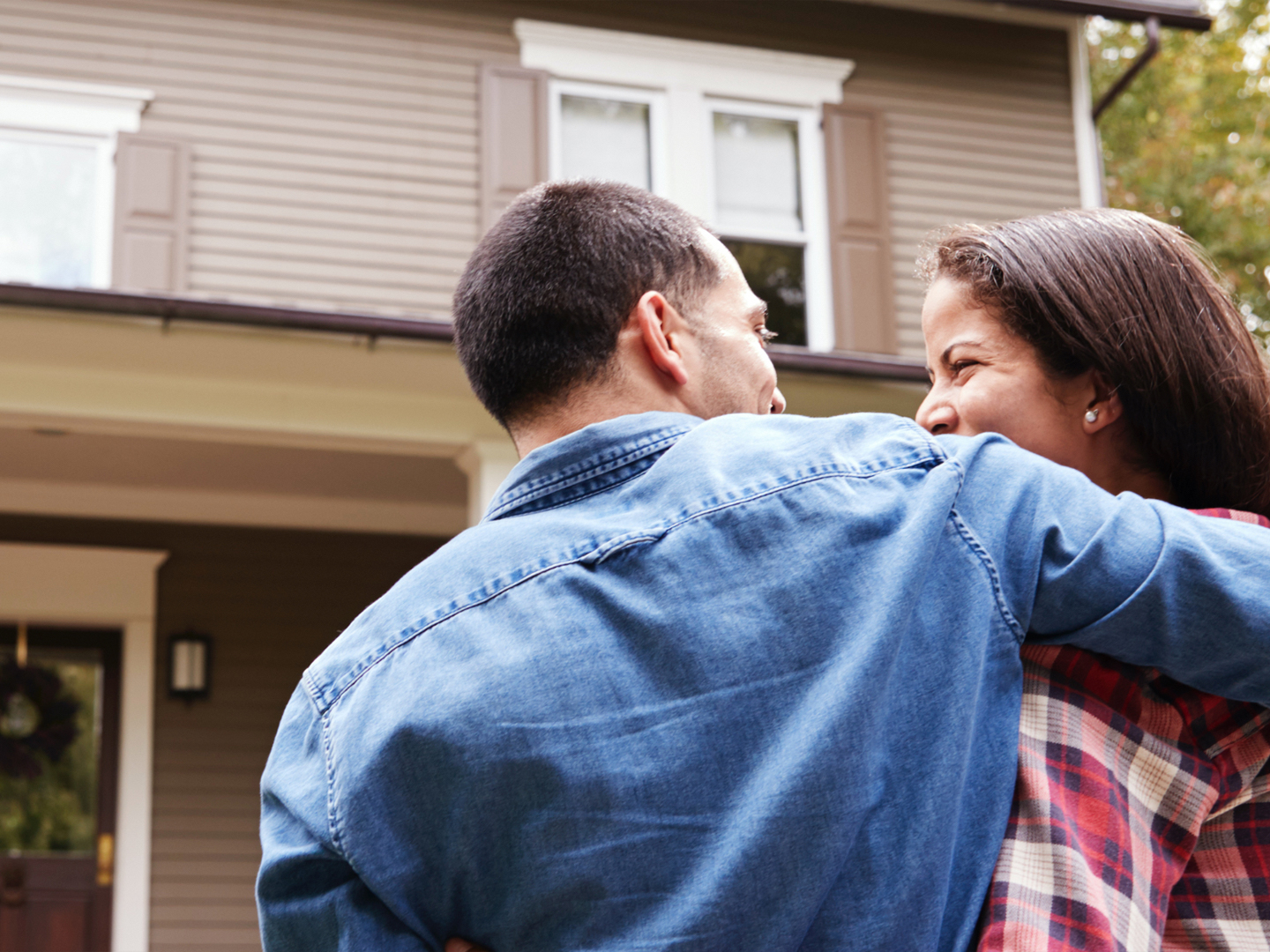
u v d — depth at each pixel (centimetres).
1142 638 84
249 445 636
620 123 747
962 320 112
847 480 86
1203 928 87
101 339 505
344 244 675
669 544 84
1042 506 87
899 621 80
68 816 675
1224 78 1407
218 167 666
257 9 690
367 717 83
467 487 712
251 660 705
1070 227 111
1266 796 90
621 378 100
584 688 80
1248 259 1362
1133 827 83
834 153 764
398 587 91
